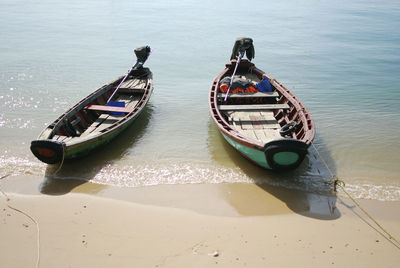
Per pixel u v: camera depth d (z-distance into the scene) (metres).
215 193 7.90
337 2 43.31
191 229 6.68
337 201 7.68
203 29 26.05
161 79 15.77
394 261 5.95
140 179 8.41
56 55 18.61
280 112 10.83
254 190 8.04
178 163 9.16
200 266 5.75
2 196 7.61
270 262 5.86
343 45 22.11
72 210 7.19
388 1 44.62
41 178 8.33
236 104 11.53
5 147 9.66
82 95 13.40
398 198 7.81
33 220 6.86
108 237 6.44
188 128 11.26
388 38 24.02
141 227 6.72
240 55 13.29
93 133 9.30
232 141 8.77
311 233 6.62
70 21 27.94
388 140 10.41
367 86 15.05
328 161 9.32
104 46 20.81
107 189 7.98
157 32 24.75
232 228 6.73
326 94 14.12
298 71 17.05
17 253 6.03
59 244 6.25
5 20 27.36
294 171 8.80
